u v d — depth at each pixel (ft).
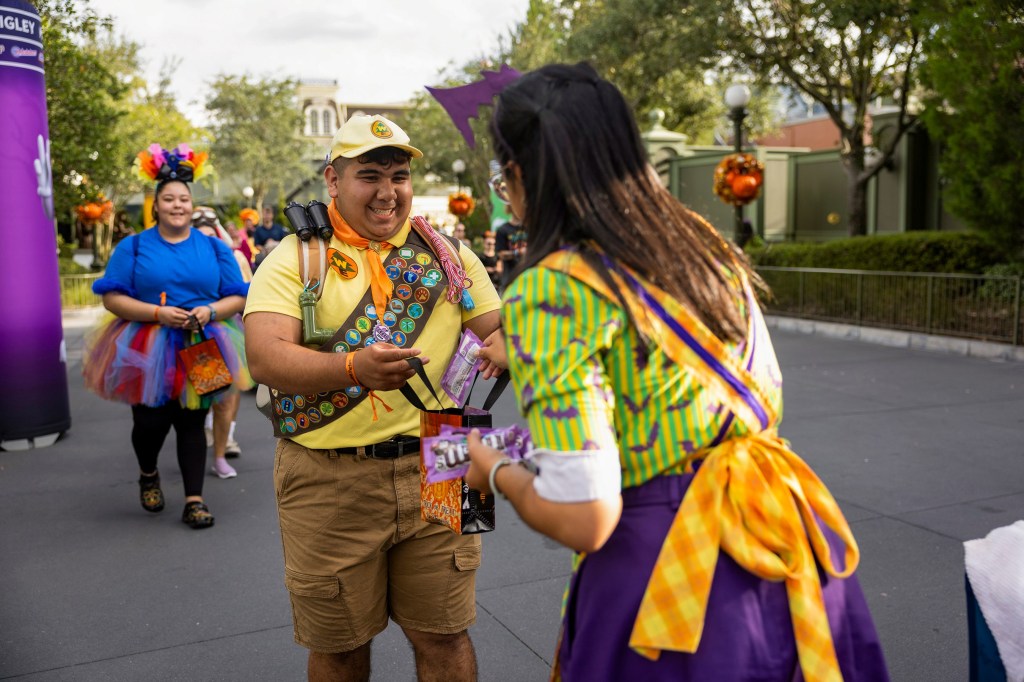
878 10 43.21
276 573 13.92
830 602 5.01
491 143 5.25
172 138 94.17
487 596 12.87
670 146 65.31
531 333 4.63
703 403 4.84
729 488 4.87
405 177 8.14
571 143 4.77
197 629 12.00
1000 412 23.88
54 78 44.37
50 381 22.21
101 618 12.35
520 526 15.78
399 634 11.91
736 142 44.55
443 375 7.82
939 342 35.06
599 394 4.55
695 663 4.75
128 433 23.57
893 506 16.26
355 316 8.04
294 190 158.40
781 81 54.95
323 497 7.99
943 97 34.88
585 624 5.00
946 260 38.37
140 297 16.02
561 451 4.44
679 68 55.21
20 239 21.47
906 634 11.39
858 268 41.60
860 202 52.54
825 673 4.76
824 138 104.68
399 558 8.31
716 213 61.67
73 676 10.75
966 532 14.89
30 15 21.21
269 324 7.75
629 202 4.81
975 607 6.41
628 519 4.91
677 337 4.73
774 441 5.24
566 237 4.85
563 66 5.04
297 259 7.91
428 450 5.84
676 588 4.75
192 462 16.16
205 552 14.84
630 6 51.78
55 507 17.31
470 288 8.61
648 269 4.71
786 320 42.65
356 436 7.95
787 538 4.89
